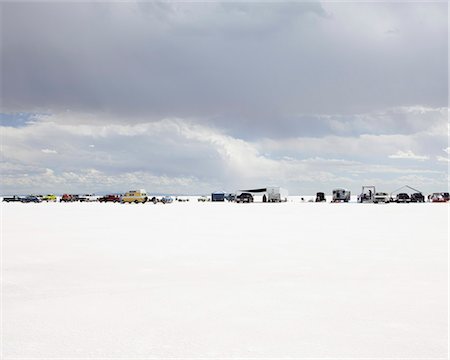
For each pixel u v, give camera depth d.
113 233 23.77
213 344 6.37
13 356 5.92
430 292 9.58
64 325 7.32
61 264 13.66
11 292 9.85
